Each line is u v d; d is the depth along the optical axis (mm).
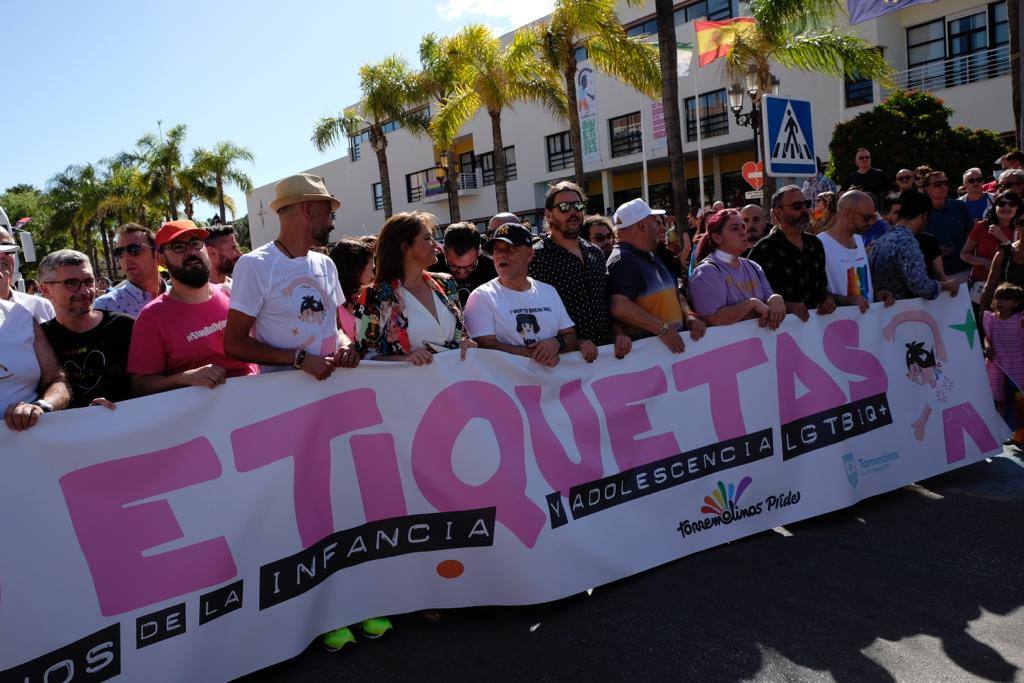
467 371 3297
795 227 4414
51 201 46781
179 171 42406
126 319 3320
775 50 15094
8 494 2457
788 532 3986
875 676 2605
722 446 3922
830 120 20234
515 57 18375
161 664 2664
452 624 3197
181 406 2801
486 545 3242
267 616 2887
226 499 2850
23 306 2975
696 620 3066
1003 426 4898
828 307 4328
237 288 2996
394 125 36438
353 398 3156
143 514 2688
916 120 14516
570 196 3832
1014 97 10211
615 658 2820
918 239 5273
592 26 16734
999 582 3209
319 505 3070
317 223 3168
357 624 3236
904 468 4434
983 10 17734
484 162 32406
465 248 4238
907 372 4578
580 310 3873
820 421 4219
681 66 18234
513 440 3338
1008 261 5098
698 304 4191
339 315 3785
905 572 3365
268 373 2990
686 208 10977
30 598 2463
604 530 3492
